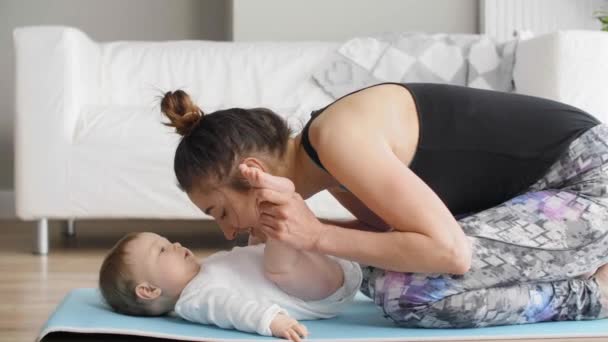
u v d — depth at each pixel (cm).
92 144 351
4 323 216
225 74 408
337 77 406
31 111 352
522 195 176
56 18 532
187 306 180
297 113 367
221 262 186
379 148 157
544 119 176
